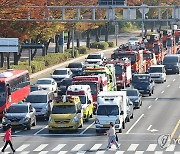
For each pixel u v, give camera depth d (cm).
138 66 14975
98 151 7550
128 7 13400
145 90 12638
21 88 10981
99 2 13950
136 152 7450
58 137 8562
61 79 14062
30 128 9225
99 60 16062
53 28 16762
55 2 16462
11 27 14788
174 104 11519
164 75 15062
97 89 10588
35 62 16662
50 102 10269
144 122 9612
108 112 8788
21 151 7631
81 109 9262
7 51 14662
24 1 14150
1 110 9956
